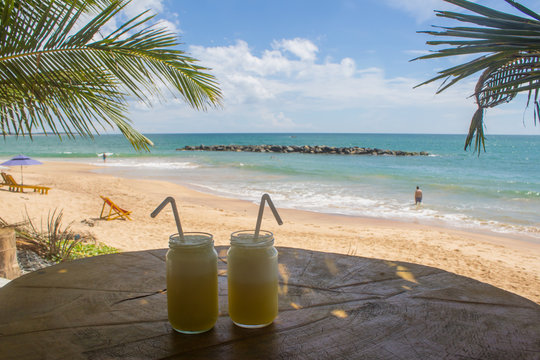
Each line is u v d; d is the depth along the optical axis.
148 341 1.08
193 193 17.14
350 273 1.66
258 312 1.14
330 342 1.08
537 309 1.29
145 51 3.52
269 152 60.22
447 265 7.26
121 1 3.26
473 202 15.92
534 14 1.39
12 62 3.00
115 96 3.63
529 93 1.76
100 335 1.10
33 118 3.23
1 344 1.04
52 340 1.07
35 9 3.38
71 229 7.68
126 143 92.31
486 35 1.49
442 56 1.62
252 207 14.17
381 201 15.88
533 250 8.99
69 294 1.39
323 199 16.14
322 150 59.22
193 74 3.98
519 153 64.94
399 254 7.92
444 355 1.01
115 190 16.25
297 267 1.74
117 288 1.46
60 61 3.21
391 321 1.20
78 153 51.22
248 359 0.99
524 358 1.00
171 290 1.12
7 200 10.43
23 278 1.55
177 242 1.13
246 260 1.15
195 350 1.03
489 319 1.22
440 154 60.03
